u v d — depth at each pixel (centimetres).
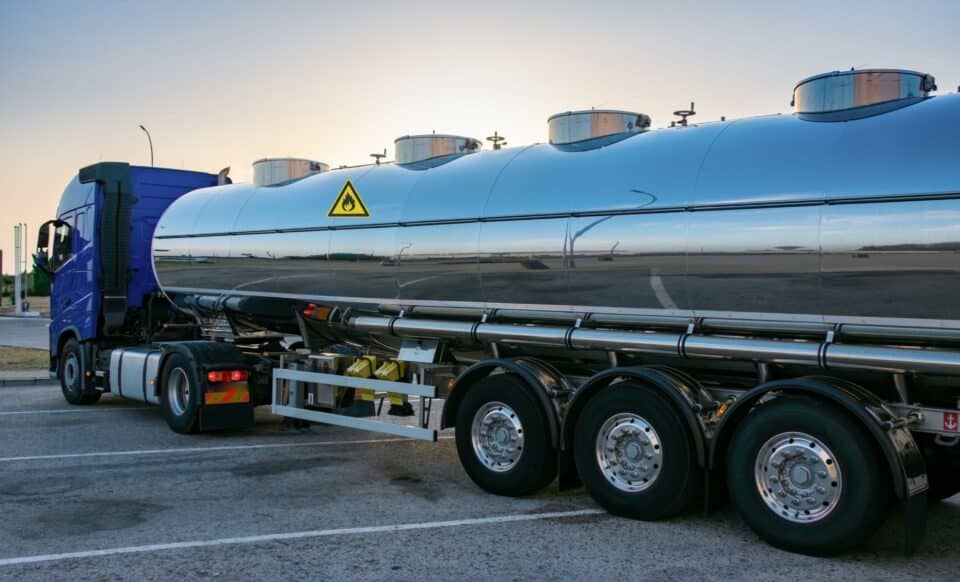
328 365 952
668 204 638
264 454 924
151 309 1293
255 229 1001
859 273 551
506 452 719
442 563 548
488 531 620
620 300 671
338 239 889
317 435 1053
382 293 852
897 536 608
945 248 515
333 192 921
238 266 1024
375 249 847
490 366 731
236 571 534
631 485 645
